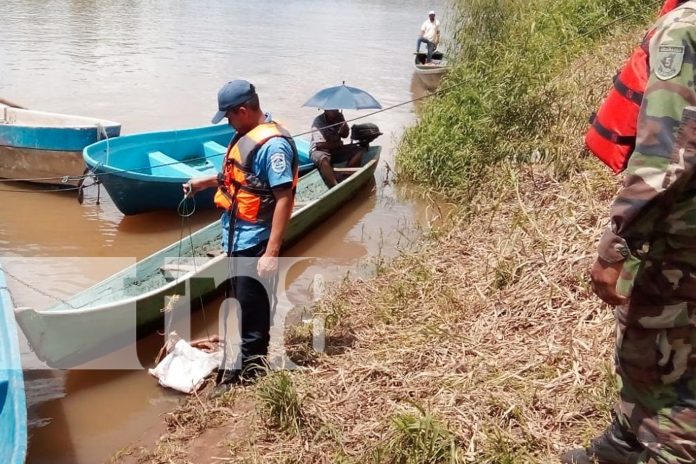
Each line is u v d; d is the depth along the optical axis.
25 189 8.47
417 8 32.72
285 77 15.73
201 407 4.20
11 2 25.19
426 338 4.22
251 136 4.10
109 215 7.80
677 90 1.79
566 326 3.97
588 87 8.17
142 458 3.82
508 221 5.92
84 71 15.09
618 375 2.18
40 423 4.25
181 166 8.14
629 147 2.11
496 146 8.00
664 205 1.86
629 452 2.49
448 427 3.24
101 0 27.86
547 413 3.28
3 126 8.30
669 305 1.98
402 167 9.03
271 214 4.19
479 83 9.30
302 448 3.48
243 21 24.92
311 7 30.83
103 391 4.59
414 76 16.00
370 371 3.99
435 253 5.85
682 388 2.04
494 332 4.13
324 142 8.52
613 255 1.97
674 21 1.85
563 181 6.41
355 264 6.57
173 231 7.51
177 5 28.33
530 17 11.32
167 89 13.90
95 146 7.80
